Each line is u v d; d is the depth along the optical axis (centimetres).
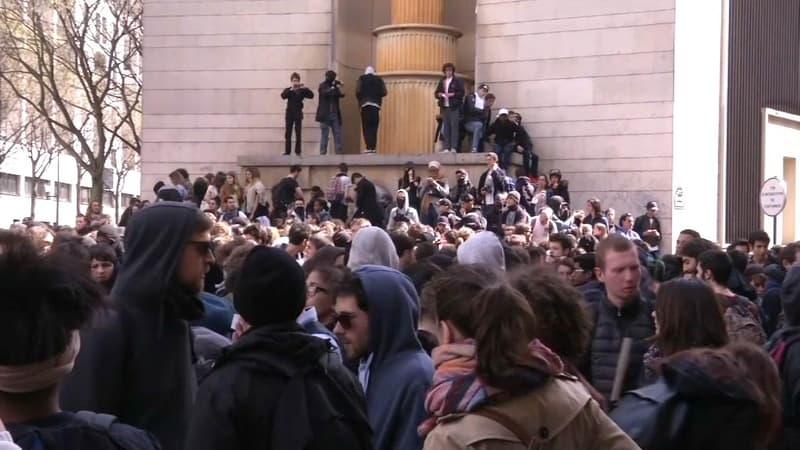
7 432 254
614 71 2639
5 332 287
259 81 2925
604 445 361
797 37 3272
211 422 384
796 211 3238
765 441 410
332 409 395
